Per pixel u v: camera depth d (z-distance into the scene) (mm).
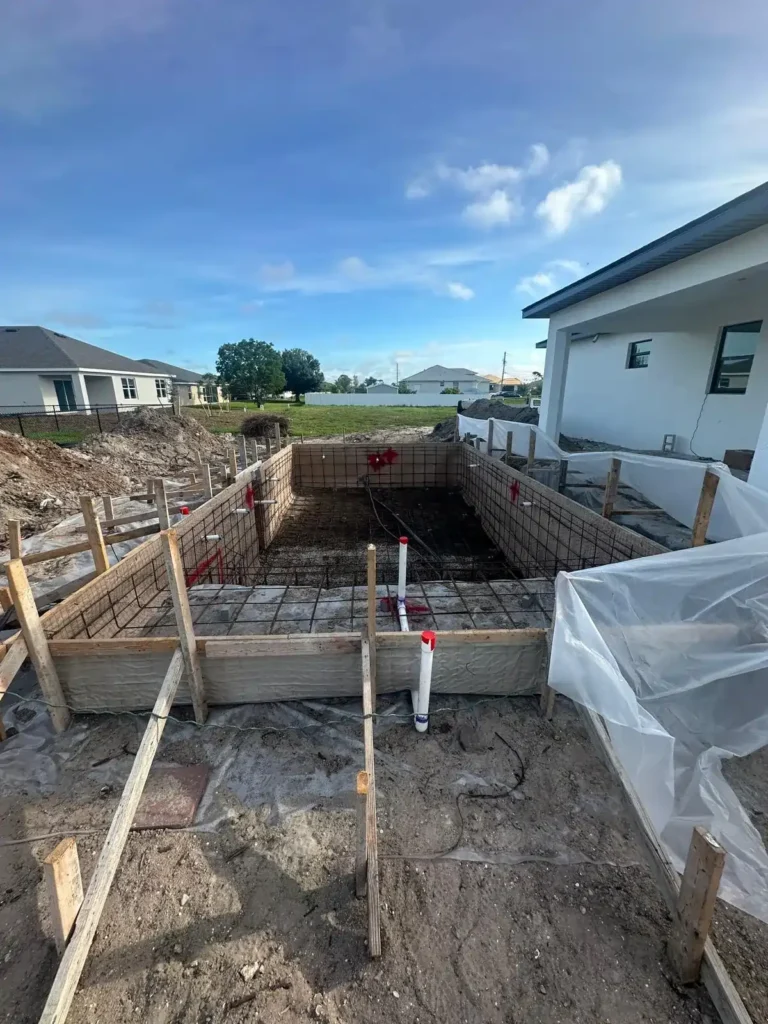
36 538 5570
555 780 2445
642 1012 1562
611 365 10609
